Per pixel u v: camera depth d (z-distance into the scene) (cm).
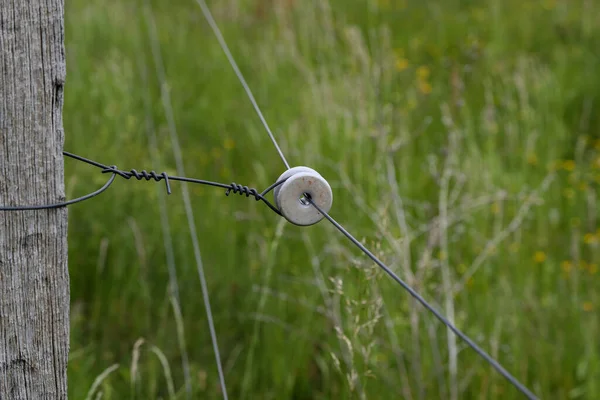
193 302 326
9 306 134
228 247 341
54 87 132
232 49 584
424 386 277
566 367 305
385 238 296
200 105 500
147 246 337
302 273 325
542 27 716
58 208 136
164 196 365
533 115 457
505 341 305
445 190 319
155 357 286
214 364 303
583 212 421
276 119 451
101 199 355
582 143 460
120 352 303
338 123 386
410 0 772
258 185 382
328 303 279
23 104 129
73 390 249
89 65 494
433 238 300
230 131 473
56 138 134
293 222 145
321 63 482
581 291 354
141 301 316
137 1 666
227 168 413
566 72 597
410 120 460
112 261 337
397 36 670
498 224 344
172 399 235
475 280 324
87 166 363
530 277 332
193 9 677
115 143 391
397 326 287
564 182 456
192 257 339
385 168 357
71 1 581
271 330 292
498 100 501
